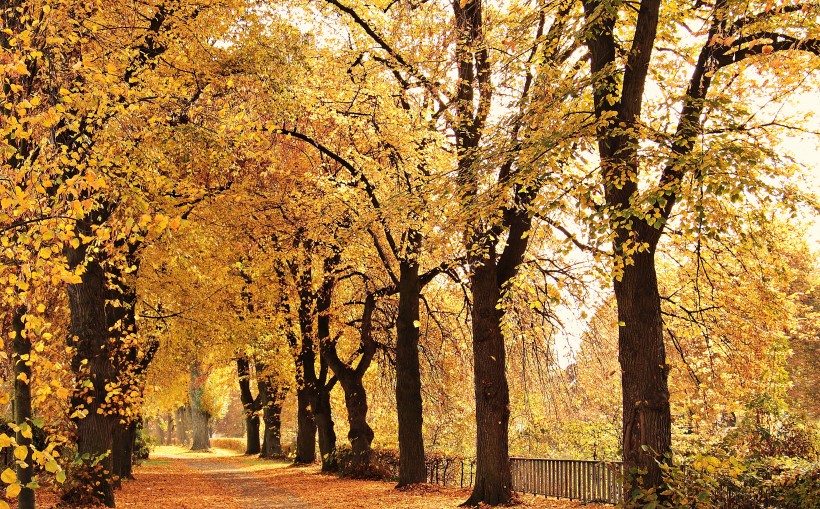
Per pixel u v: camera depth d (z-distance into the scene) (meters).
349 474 21.14
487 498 13.44
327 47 16.81
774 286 13.91
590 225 8.98
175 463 34.03
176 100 11.32
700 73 10.27
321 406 24.55
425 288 22.20
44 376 7.58
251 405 40.31
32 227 6.19
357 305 23.80
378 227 15.85
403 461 17.62
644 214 8.66
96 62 8.40
